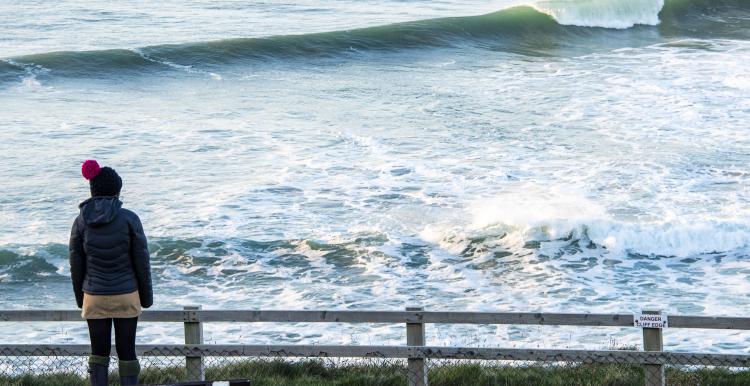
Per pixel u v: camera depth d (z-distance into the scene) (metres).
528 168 73.56
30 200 66.69
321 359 35.12
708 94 98.25
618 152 77.31
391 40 135.25
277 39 128.88
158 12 153.38
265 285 53.50
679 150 77.38
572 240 59.12
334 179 71.50
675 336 44.25
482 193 67.81
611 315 25.89
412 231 61.19
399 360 36.34
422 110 94.50
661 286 52.41
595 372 32.84
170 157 77.25
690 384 31.34
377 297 51.41
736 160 74.50
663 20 157.12
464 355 26.38
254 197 67.38
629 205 64.44
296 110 95.38
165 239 58.88
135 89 107.12
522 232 60.06
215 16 151.38
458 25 142.50
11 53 120.88
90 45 127.12
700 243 57.69
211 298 51.62
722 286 52.03
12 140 81.88
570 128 85.62
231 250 58.06
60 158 76.62
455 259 57.12
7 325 46.38
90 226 22.73
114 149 79.50
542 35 144.88
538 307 49.50
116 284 23.03
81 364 37.41
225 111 95.19
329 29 141.88
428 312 26.39
